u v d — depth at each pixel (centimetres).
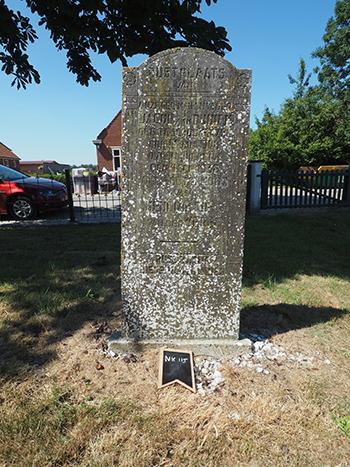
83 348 267
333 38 3056
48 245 605
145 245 250
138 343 262
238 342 264
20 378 229
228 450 179
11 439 179
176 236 249
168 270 255
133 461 169
